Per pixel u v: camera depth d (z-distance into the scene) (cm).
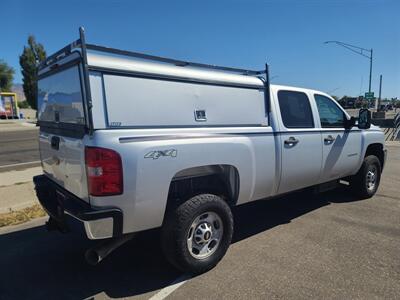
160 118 328
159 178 319
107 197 297
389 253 406
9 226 511
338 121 555
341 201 621
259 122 417
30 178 820
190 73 350
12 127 2977
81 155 307
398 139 2041
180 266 348
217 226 372
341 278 350
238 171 389
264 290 329
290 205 597
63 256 411
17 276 365
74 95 321
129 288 340
